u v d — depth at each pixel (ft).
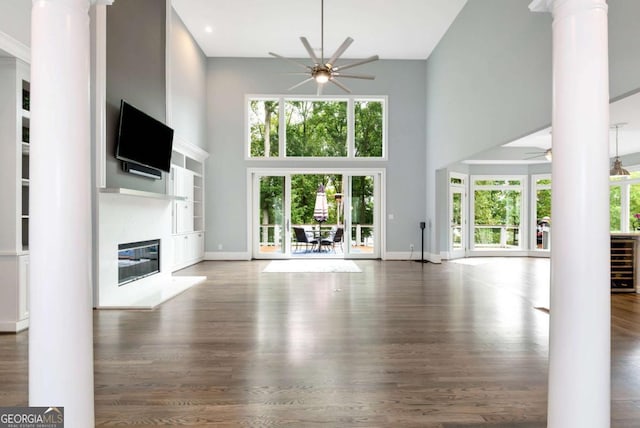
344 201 29.58
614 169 22.81
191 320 12.61
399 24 23.79
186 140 23.56
